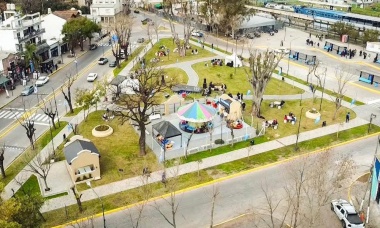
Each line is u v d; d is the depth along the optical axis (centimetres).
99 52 12712
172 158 6156
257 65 7381
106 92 8444
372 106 8194
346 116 7444
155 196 5266
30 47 10225
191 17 13700
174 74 10162
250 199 5216
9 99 8769
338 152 6322
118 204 5109
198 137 6806
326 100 8506
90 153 5500
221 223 4769
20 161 6159
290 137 6850
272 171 5847
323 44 13438
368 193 5262
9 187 5481
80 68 11012
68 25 12112
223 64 11062
